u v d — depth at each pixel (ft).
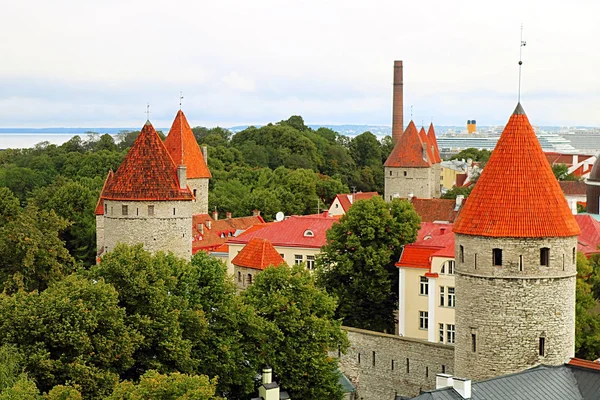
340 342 221.05
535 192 185.16
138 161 313.94
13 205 420.77
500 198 185.68
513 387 160.25
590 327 235.81
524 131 188.34
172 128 408.05
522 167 186.29
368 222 281.74
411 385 237.45
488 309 186.70
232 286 211.41
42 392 167.84
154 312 190.70
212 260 215.31
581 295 236.02
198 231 408.67
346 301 279.69
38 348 172.24
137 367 187.83
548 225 183.73
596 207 427.74
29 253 293.23
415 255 277.23
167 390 153.48
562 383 166.91
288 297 217.56
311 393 209.87
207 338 199.72
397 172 571.28
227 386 197.47
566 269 186.39
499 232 183.73
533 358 185.57
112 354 176.65
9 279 287.69
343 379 252.42
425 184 567.18
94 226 465.47
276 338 209.15
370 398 247.29
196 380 157.07
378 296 278.67
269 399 189.47
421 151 569.23
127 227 311.06
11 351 166.50
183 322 195.21
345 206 531.50
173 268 209.26
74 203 481.46
